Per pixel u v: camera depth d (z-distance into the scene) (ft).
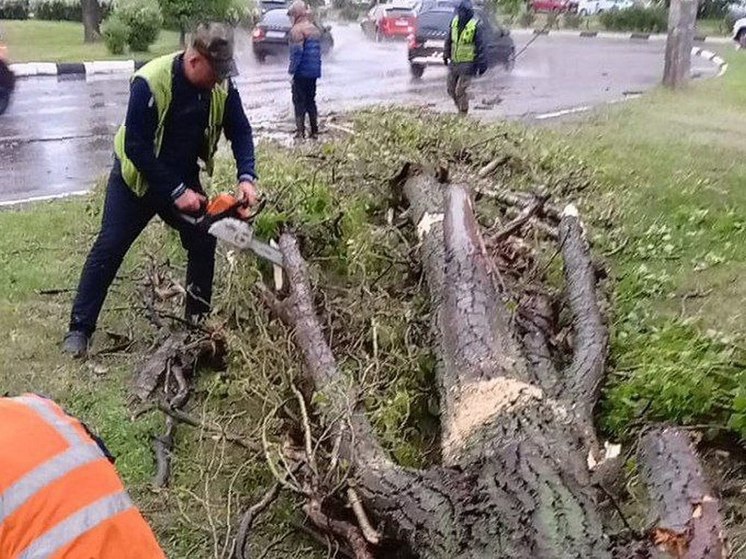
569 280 16.31
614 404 14.06
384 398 13.35
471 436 11.68
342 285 17.94
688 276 21.09
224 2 74.23
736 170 30.60
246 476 13.34
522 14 103.14
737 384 14.29
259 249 16.46
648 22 108.37
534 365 14.07
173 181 16.05
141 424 14.84
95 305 17.19
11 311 18.85
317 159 24.06
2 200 27.84
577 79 62.95
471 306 14.11
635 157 31.78
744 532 12.42
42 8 99.76
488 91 56.08
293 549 12.20
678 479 10.81
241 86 54.44
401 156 22.08
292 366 14.25
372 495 11.24
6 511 6.35
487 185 21.93
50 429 6.77
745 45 93.97
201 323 16.75
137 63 62.69
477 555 10.07
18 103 46.96
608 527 10.62
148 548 6.75
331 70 65.57
